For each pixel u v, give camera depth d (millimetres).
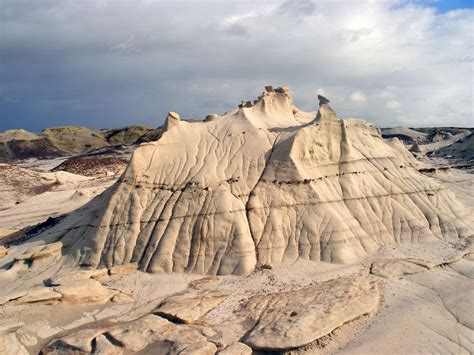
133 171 36469
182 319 23688
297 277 29125
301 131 37531
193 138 41062
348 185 36969
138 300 27562
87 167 99438
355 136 43375
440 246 33375
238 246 31438
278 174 36031
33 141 169500
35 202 63281
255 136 40312
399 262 29938
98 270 30750
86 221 36688
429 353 20172
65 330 24062
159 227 33188
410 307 24125
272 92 49562
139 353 20938
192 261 31406
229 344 21375
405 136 180500
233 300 26406
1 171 78875
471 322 22734
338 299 24422
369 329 22281
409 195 38281
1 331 21578
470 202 47531
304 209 34094
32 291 25516
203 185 35125
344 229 32438
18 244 40125
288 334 21016
